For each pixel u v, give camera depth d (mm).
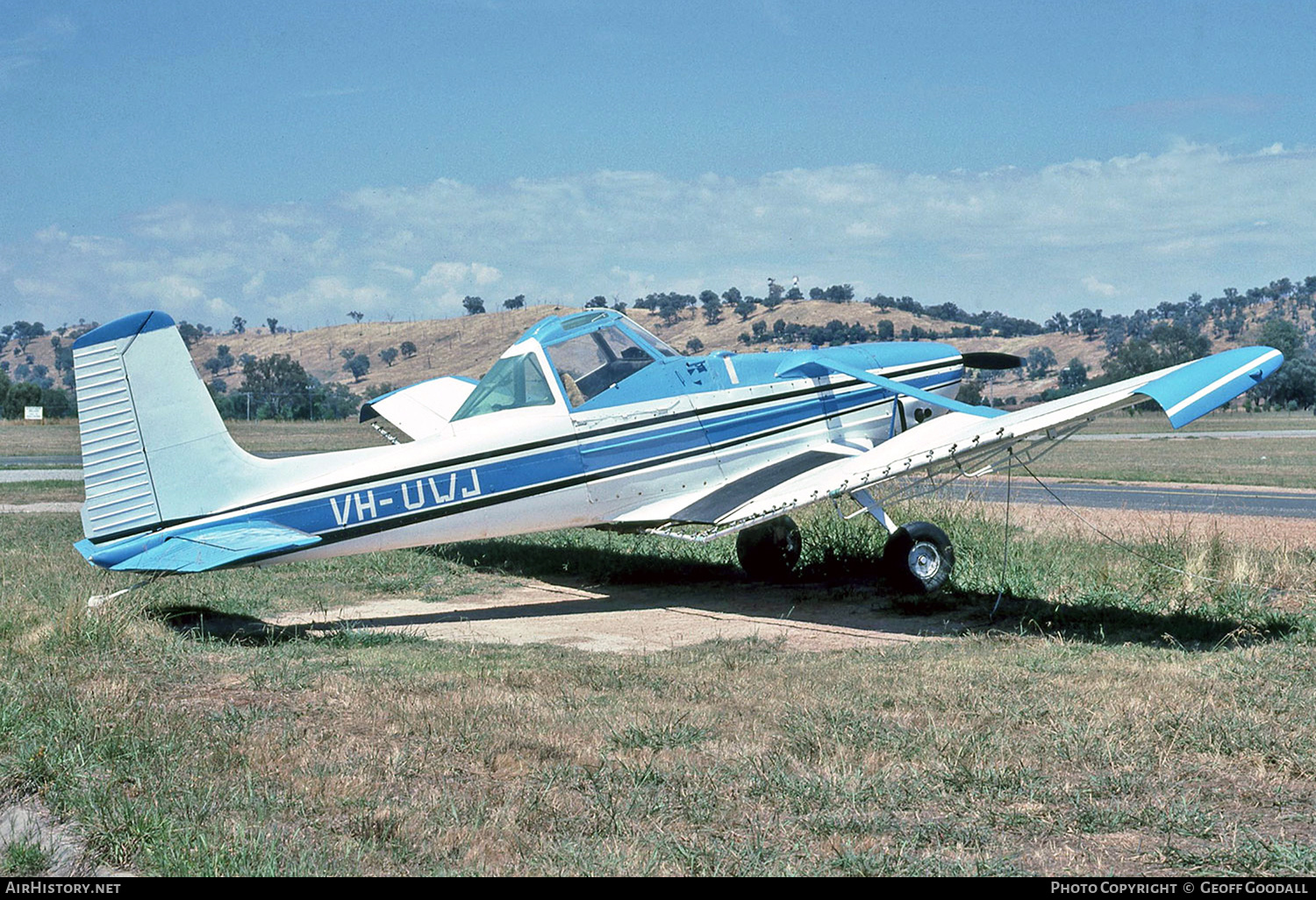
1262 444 46906
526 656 7602
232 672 6863
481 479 9938
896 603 10078
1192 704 5762
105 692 5859
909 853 3893
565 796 4484
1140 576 10477
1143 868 3771
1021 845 3990
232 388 177750
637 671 6938
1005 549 11008
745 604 10539
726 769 4789
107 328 8797
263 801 4312
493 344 185000
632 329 10977
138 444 8891
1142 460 35031
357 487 9508
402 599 10719
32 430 55000
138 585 9102
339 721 5633
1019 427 8891
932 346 12953
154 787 4445
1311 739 5133
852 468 9695
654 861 3801
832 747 5082
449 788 4586
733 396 11195
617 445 10492
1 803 4383
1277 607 9273
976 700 5969
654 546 13711
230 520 9148
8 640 7488
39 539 13828
